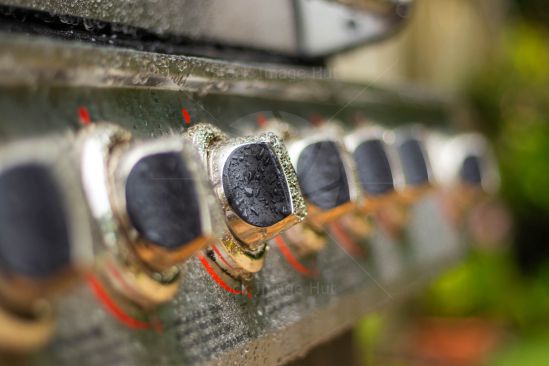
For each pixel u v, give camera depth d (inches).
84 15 15.5
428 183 22.8
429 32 64.8
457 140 29.9
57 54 11.0
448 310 70.3
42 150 9.4
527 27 89.1
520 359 57.6
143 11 16.9
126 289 11.4
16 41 10.4
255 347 14.7
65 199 9.1
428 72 65.7
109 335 11.2
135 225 10.9
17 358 9.7
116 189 11.0
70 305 10.6
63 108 11.3
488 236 71.4
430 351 62.6
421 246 25.2
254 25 20.2
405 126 26.0
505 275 73.5
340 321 18.6
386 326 64.6
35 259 8.9
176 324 12.7
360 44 22.3
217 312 13.8
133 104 13.0
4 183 9.0
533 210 77.4
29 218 8.9
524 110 81.9
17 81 10.6
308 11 20.8
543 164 77.4
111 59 12.1
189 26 18.3
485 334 65.7
